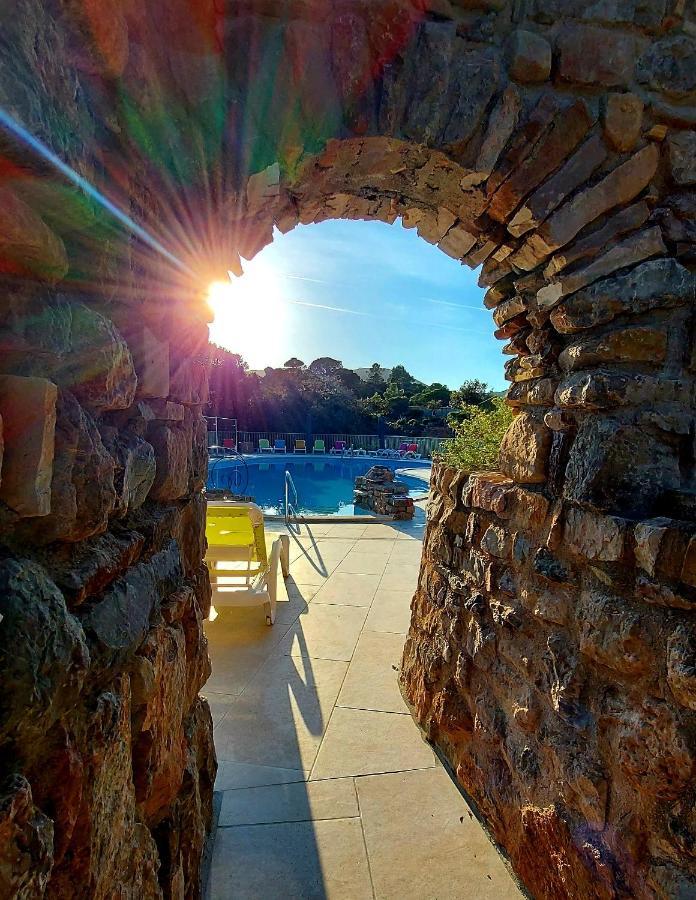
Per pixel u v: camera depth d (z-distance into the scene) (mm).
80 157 829
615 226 1635
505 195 1660
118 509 1024
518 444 1986
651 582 1280
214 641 3330
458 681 2174
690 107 1606
